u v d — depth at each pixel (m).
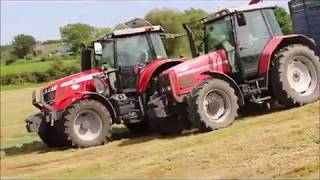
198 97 9.49
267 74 10.17
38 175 8.32
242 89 10.13
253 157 6.92
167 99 9.88
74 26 60.00
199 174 6.64
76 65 43.69
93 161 8.77
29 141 12.95
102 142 10.43
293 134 7.64
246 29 10.29
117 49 10.87
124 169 7.68
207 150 7.72
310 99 10.22
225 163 6.92
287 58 10.10
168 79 9.74
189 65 9.86
